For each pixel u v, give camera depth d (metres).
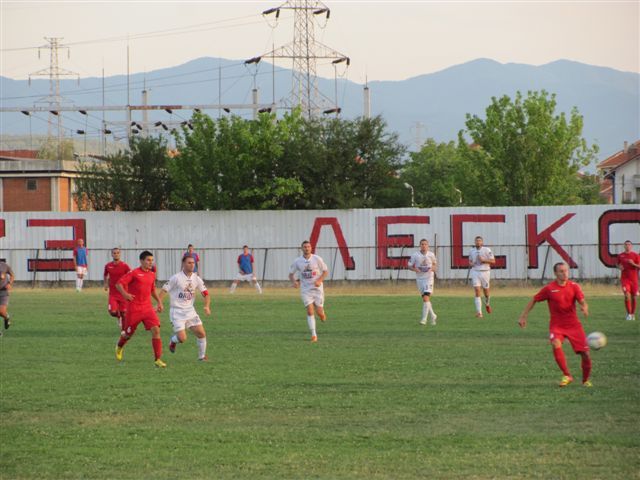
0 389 24.03
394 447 17.42
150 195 86.44
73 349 32.81
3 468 16.38
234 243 78.44
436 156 148.38
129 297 28.48
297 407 21.30
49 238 80.31
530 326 39.88
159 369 27.55
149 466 16.36
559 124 98.06
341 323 42.00
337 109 115.12
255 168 83.06
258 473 15.80
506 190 98.50
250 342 34.41
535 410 20.58
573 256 72.94
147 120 118.06
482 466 15.96
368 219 76.31
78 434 18.88
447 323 41.66
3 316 38.97
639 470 15.60
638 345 32.31
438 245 75.19
